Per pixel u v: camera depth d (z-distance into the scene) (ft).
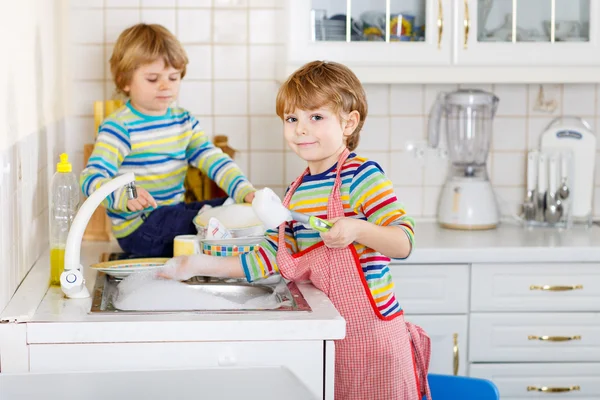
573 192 10.56
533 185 10.48
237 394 4.39
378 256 6.38
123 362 5.60
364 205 6.28
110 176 8.07
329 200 6.36
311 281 6.74
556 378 9.45
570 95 10.76
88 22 10.07
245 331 5.65
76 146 10.16
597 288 9.36
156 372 4.66
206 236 7.29
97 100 10.14
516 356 9.39
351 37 9.54
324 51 9.46
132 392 4.42
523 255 9.21
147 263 7.23
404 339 6.48
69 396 4.37
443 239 9.67
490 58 9.64
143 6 10.14
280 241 6.55
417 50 9.57
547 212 10.41
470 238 9.75
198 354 5.65
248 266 6.73
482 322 9.34
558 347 9.41
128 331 5.57
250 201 8.21
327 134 6.29
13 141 6.51
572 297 9.36
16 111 6.65
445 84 10.68
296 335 5.69
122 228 8.23
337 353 6.35
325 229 5.86
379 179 6.27
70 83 10.07
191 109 10.38
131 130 8.36
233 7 10.27
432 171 10.78
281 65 9.82
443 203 10.44
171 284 6.57
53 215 6.68
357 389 6.37
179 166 8.61
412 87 10.66
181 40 10.26
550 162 10.28
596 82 10.02
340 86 6.25
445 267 9.25
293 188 6.66
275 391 4.42
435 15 9.53
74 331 5.54
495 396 6.46
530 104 10.75
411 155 10.75
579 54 9.68
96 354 5.58
